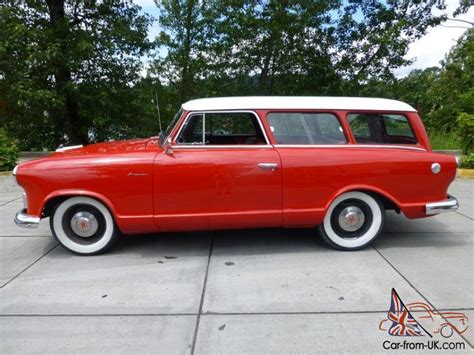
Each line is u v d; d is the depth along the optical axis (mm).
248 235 4859
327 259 4094
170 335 2775
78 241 4227
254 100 4219
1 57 9242
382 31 11234
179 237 4816
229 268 3896
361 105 4250
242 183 3996
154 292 3406
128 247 4488
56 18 10102
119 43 10500
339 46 11461
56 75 9977
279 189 4051
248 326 2873
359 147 4199
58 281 3641
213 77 11297
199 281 3611
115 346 2658
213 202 4020
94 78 10570
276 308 3119
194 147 4043
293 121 4172
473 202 6328
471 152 8977
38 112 10828
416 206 4246
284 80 11336
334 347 2623
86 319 2992
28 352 2604
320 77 11328
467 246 4438
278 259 4109
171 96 11547
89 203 4066
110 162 3932
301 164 4035
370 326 2859
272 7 10570
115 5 10555
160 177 3928
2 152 9023
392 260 4043
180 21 11227
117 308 3148
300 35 10961
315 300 3234
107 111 10750
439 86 12625
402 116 4312
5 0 9430
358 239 4312
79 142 11234
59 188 3918
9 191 7457
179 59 11258
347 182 4117
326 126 4207
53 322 2955
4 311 3117
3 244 4633
